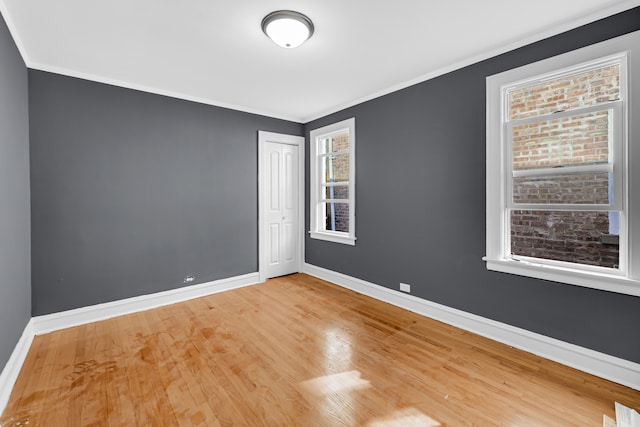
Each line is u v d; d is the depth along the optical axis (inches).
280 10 76.5
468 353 92.2
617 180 78.4
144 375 81.4
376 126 138.4
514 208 96.6
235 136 157.6
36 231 106.1
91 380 79.1
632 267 75.0
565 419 65.2
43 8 74.9
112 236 122.1
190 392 74.5
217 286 151.8
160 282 134.3
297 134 183.9
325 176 186.9
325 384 77.5
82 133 115.0
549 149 92.3
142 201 129.3
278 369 84.1
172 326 112.1
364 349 94.8
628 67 73.7
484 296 103.2
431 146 117.2
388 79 122.5
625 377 76.0
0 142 74.7
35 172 105.8
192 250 143.7
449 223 112.3
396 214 131.0
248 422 64.9
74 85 113.0
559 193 90.5
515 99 100.0
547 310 89.0
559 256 92.8
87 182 116.3
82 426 63.7
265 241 170.4
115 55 100.7
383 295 137.6
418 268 123.3
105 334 105.6
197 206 145.1
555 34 85.2
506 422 64.5
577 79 88.4
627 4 73.2
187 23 82.3
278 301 138.3
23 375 81.0
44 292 107.7
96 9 75.5
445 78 112.0
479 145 103.2
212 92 137.5
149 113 130.4
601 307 79.6
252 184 164.9
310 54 100.9
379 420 65.2
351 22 82.4
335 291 152.3
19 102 93.0
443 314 114.7
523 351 93.1
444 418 65.7
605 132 82.9
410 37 90.4
